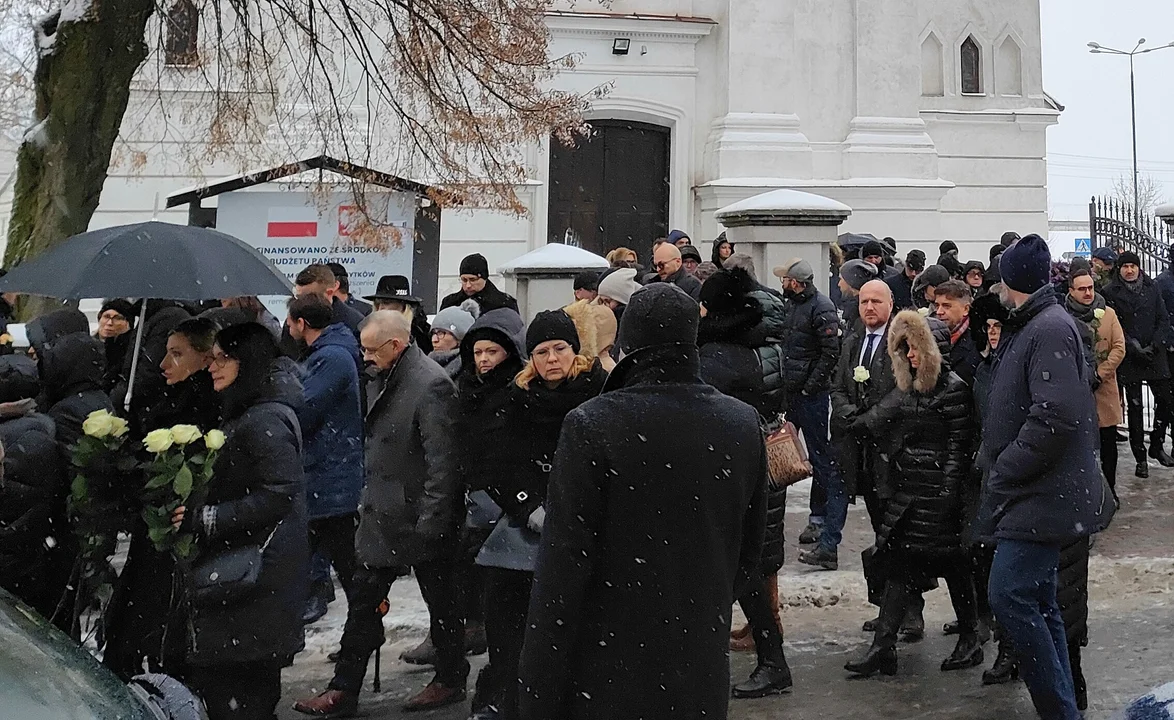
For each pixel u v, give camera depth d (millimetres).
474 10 10414
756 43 16547
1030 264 4531
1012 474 4449
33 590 4598
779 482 5320
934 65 18891
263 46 11156
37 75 8445
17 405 4562
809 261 11906
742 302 5367
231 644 4234
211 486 4309
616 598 3270
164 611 4625
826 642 6359
